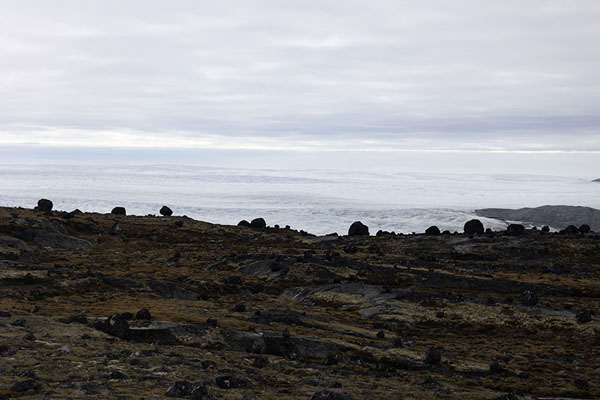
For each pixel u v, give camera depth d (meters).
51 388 22.42
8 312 43.41
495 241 126.12
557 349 59.28
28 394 21.27
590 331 64.50
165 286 72.12
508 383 41.84
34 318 42.25
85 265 92.88
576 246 120.12
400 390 32.91
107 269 90.81
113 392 22.44
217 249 124.38
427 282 87.00
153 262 104.38
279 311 62.31
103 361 29.59
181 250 121.75
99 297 61.94
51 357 29.20
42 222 116.31
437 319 69.81
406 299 77.75
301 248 127.44
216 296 77.56
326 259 98.06
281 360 39.91
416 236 141.62
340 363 41.84
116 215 162.62
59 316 46.56
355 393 29.83
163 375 27.64
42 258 94.62
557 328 66.38
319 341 45.69
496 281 86.94
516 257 116.50
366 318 70.38
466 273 94.75
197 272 93.75
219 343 42.72
